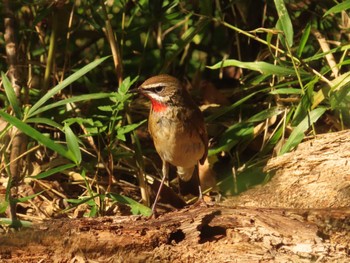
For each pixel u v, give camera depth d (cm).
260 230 880
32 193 1161
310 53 1370
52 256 877
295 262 843
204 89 1434
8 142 1210
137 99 1393
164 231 884
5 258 873
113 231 890
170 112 1088
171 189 1188
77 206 1138
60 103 1105
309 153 1083
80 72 1123
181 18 1449
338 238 880
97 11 1410
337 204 998
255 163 1204
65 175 1224
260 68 1168
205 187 1222
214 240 880
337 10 1092
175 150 1105
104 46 1453
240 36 1434
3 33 1370
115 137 1229
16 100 1105
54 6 1254
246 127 1243
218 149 1228
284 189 1048
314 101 1159
